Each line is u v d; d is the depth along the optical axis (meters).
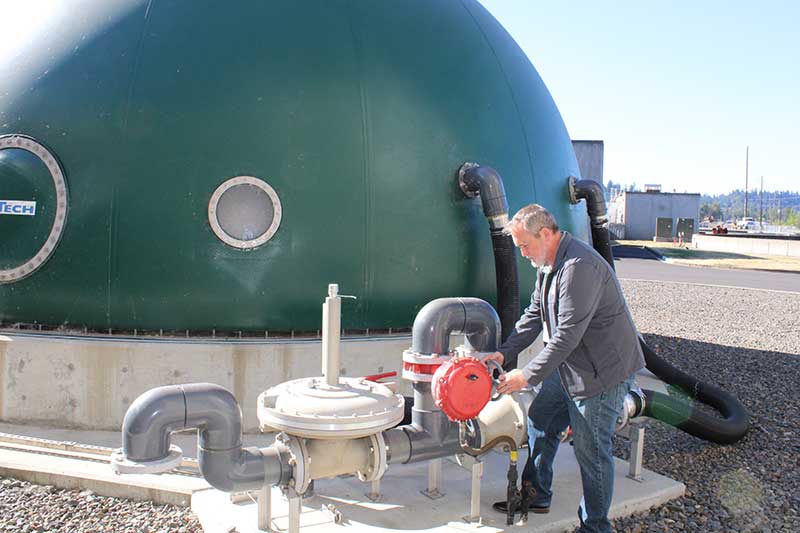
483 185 6.05
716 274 25.86
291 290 5.71
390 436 3.96
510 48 7.45
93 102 5.73
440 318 4.09
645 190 64.50
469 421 4.03
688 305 16.75
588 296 3.70
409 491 4.65
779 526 4.54
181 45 5.79
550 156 7.27
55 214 5.68
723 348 11.00
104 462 4.99
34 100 5.87
